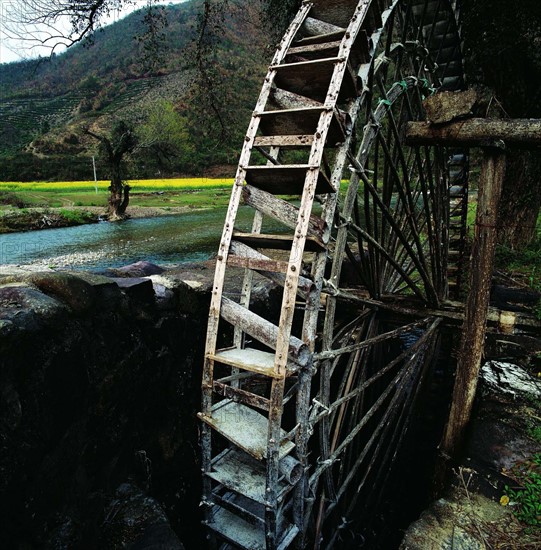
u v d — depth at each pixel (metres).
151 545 2.78
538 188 8.78
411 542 2.49
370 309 5.12
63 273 2.78
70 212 15.83
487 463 3.05
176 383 4.00
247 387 4.66
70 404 2.62
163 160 42.09
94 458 2.93
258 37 10.77
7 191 23.61
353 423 4.57
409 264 6.70
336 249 3.62
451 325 5.01
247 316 3.01
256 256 3.14
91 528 2.76
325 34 3.78
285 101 3.59
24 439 2.23
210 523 3.13
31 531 2.30
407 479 5.43
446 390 6.37
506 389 3.88
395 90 4.22
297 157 26.75
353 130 3.54
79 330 2.73
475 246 3.47
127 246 10.94
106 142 17.42
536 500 2.66
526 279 7.25
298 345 2.83
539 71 8.09
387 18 3.84
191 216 17.89
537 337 4.86
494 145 3.24
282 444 2.83
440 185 5.47
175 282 4.04
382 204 4.11
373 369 5.25
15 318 2.18
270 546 2.79
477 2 7.12
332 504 3.84
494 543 2.46
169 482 3.90
